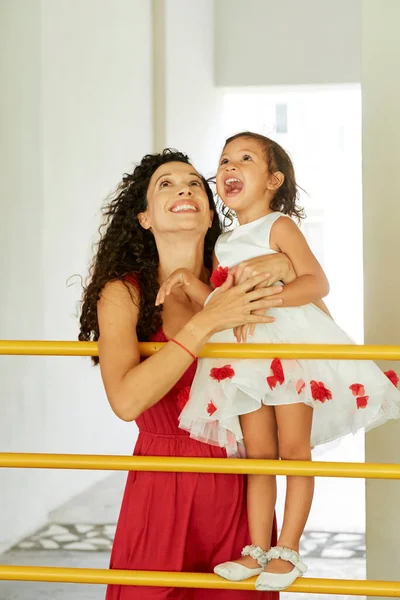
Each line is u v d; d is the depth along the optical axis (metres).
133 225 2.34
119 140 7.24
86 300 2.28
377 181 3.01
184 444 2.19
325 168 11.16
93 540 5.34
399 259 2.99
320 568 4.77
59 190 5.95
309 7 9.49
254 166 2.40
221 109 10.12
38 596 4.41
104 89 6.86
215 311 2.02
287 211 2.47
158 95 8.24
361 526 5.68
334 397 2.17
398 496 2.95
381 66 3.00
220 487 2.16
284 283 2.26
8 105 5.11
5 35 5.09
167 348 2.00
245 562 2.06
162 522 2.16
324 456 8.02
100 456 2.03
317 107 10.99
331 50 9.48
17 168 5.23
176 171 2.30
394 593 1.98
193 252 2.31
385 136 3.00
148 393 1.99
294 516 2.11
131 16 7.52
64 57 6.03
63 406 6.06
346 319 11.41
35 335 5.48
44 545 5.24
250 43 9.66
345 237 11.29
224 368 2.08
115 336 2.11
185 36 8.72
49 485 5.96
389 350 1.98
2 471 5.08
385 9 3.00
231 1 9.68
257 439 2.19
